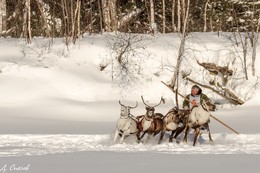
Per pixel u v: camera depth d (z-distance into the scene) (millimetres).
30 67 67812
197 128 41656
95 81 67625
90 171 25312
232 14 89125
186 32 73812
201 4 94875
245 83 67750
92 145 40219
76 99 65125
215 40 73812
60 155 32875
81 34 78562
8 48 72438
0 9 84688
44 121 55719
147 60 70312
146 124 41375
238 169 25797
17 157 31828
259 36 74688
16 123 53844
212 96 66938
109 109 62594
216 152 35188
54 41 75250
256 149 37219
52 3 91938
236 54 70438
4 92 64125
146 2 94250
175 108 42438
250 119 57344
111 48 71500
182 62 69562
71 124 54062
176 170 25562
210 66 69250
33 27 91250
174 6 88375
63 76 67125
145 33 82625
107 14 85812
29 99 63594
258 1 86938
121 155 32594
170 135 44656
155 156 31953
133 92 67188
